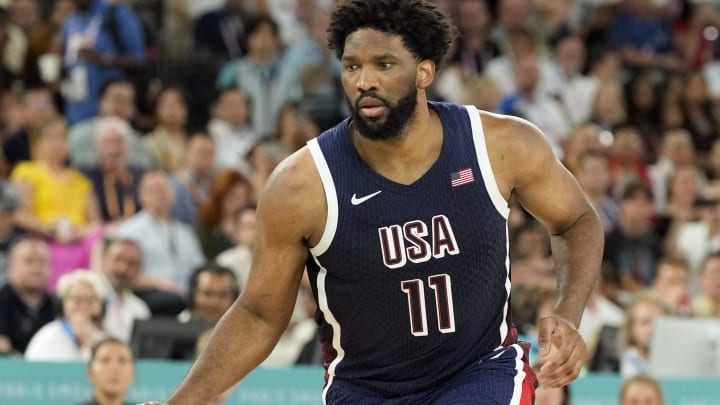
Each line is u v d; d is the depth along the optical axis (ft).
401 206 33.01
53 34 107.65
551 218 35.17
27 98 95.86
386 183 33.09
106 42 103.76
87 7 105.29
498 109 111.24
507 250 34.01
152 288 75.61
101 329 66.69
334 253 33.30
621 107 121.19
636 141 109.19
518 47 116.98
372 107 32.27
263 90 107.04
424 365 34.09
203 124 107.86
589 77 121.90
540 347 31.55
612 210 96.99
